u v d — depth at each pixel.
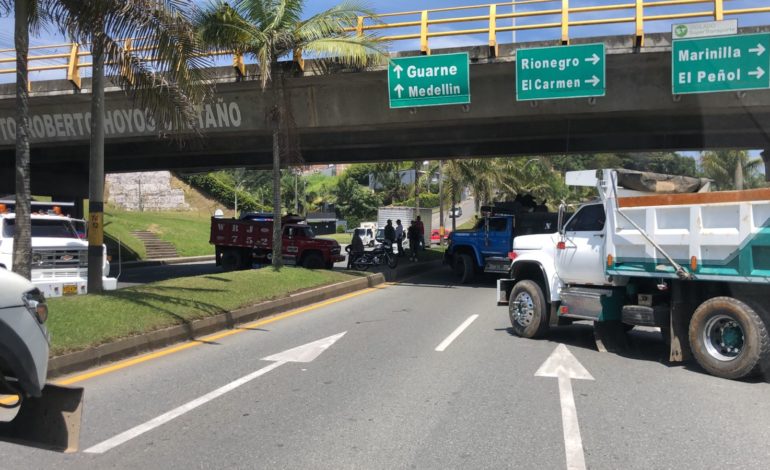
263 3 16.41
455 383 7.23
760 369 7.19
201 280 13.91
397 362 8.33
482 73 18.91
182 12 9.90
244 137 24.23
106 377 7.35
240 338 9.98
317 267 25.12
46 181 31.08
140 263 32.34
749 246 7.13
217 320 10.71
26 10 9.52
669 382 7.32
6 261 12.56
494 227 21.12
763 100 16.83
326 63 19.16
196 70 10.25
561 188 60.62
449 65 18.44
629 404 6.40
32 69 20.39
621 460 4.87
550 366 8.11
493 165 38.19
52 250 12.41
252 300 12.56
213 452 5.03
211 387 6.98
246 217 27.92
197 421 5.80
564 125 21.09
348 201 92.69
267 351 8.96
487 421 5.84
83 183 33.88
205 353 8.77
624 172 8.77
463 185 38.69
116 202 69.31
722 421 5.83
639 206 8.37
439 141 22.98
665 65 17.47
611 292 9.04
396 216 46.47
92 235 11.60
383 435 5.45
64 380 7.15
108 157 27.03
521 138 22.30
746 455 4.96
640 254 8.37
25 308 4.60
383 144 23.73
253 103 21.23
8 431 4.72
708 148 21.98
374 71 19.20
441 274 25.19
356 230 24.55
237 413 6.06
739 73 15.88
